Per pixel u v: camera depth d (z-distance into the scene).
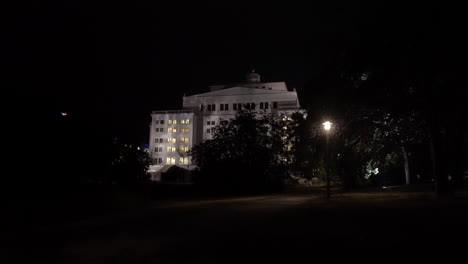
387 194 27.28
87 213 18.06
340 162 37.00
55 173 25.77
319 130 34.78
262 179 41.69
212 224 12.86
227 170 40.69
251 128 45.31
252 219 14.01
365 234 9.95
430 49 21.53
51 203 19.66
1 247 9.26
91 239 10.31
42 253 8.52
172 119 111.50
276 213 15.98
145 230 11.86
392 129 33.03
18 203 19.25
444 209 15.53
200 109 113.44
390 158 49.97
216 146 43.88
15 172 23.20
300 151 39.91
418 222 11.86
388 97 25.30
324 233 10.30
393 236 9.55
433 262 6.93
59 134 26.05
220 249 8.54
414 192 28.36
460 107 23.36
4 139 22.81
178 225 12.86
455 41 21.30
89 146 29.42
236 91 111.62
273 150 46.09
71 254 8.37
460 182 33.00
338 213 15.21
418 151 44.25
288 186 51.25
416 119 27.78
